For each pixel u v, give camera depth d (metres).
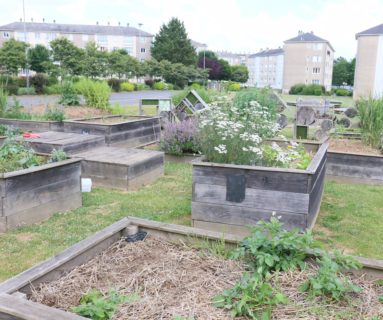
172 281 1.91
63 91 10.16
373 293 1.80
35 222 3.81
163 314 1.62
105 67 35.66
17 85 25.91
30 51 34.22
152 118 8.36
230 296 1.72
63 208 4.15
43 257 3.12
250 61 86.44
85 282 1.89
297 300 1.74
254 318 1.58
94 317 1.58
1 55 29.45
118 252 2.21
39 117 8.53
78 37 57.53
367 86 33.00
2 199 3.50
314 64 60.22
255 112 4.54
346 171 5.68
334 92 41.78
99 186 5.19
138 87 36.88
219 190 3.62
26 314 1.42
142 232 2.42
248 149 3.76
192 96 10.14
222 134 3.79
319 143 5.24
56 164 4.00
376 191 5.28
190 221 3.99
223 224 3.65
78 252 2.03
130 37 60.34
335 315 1.63
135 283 1.89
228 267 2.04
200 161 3.77
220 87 20.88
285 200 3.44
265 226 2.18
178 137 6.78
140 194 4.89
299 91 41.72
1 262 3.02
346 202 4.78
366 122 6.34
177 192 5.02
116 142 7.28
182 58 51.22
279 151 4.08
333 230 3.85
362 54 32.84
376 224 4.04
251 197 3.53
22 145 4.62
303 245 2.01
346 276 1.92
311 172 3.35
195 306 1.69
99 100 9.99
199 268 2.04
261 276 1.87
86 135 6.39
